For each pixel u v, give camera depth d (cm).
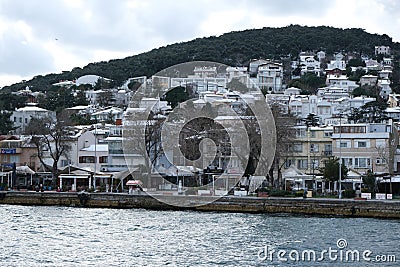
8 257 6219
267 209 10644
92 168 14888
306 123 17088
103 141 15712
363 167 14400
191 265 5831
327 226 8712
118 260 6078
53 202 12094
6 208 11431
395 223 9219
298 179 13212
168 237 7544
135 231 8106
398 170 15138
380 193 12256
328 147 14988
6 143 16200
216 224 8881
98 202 11719
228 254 6375
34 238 7494
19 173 14638
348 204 10294
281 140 12962
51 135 14925
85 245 6950
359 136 14475
